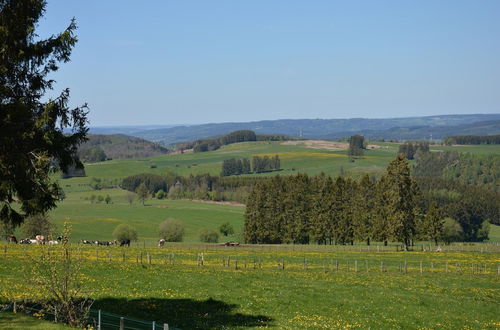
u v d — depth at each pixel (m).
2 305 32.47
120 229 124.94
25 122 28.73
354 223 133.12
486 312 46.00
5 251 61.28
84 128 30.80
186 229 181.00
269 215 148.12
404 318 40.72
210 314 37.75
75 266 28.56
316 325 36.12
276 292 47.59
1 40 27.45
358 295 48.34
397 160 110.62
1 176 28.08
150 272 54.81
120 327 28.25
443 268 74.38
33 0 28.03
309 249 99.75
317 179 153.25
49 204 30.20
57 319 29.11
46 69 29.91
